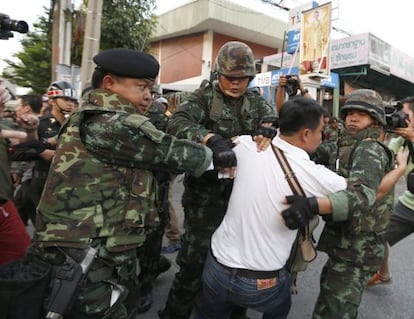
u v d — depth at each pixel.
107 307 1.40
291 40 9.94
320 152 2.21
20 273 1.34
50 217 1.35
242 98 2.26
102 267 1.39
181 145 1.42
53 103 3.17
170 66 15.80
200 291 2.28
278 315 1.68
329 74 8.27
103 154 1.35
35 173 3.02
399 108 2.61
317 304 1.98
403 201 2.90
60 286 1.25
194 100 2.16
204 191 2.16
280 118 1.59
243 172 1.58
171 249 3.70
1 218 2.01
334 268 1.91
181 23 14.19
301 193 1.48
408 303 2.94
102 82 1.48
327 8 8.06
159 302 2.80
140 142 1.34
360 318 2.70
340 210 1.43
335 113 9.44
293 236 1.58
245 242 1.53
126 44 10.34
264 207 1.50
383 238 1.96
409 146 2.71
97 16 4.68
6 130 2.00
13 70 10.49
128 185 1.42
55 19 6.64
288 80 2.61
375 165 1.64
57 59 6.68
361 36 10.62
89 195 1.35
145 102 1.53
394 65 12.27
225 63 2.01
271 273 1.52
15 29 2.49
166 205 2.58
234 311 2.41
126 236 1.42
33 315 1.29
